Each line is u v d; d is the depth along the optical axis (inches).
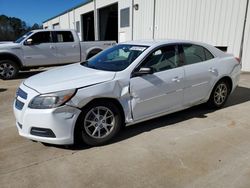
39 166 126.6
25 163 129.3
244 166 125.8
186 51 182.4
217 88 203.0
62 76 153.1
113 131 150.6
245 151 140.6
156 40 184.7
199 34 459.2
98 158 133.6
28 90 139.0
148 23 605.3
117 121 151.3
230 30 401.4
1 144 150.1
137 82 153.6
